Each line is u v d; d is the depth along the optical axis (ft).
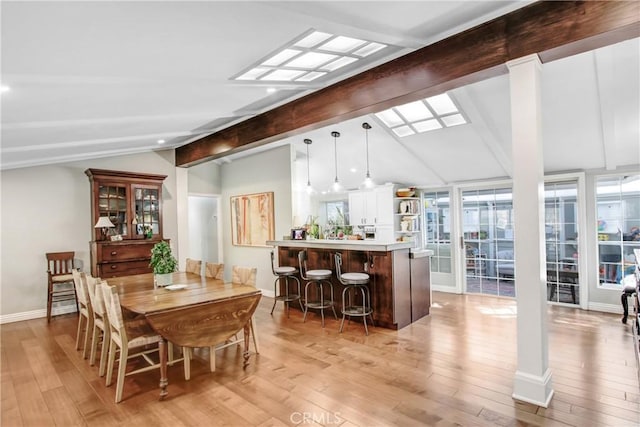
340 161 20.67
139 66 7.32
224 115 13.58
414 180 20.89
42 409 8.02
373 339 12.31
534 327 7.65
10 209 15.47
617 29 6.28
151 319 8.38
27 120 9.39
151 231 17.79
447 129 14.51
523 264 7.73
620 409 7.48
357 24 7.04
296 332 13.32
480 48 7.95
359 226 23.15
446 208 20.81
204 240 26.35
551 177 16.53
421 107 13.23
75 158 16.40
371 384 8.90
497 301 17.83
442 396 8.21
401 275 13.78
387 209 21.53
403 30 7.80
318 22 6.62
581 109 11.45
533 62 7.35
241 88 10.25
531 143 7.46
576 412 7.39
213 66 8.10
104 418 7.62
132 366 10.59
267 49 7.64
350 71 10.32
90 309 11.27
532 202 7.54
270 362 10.47
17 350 11.82
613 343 11.37
